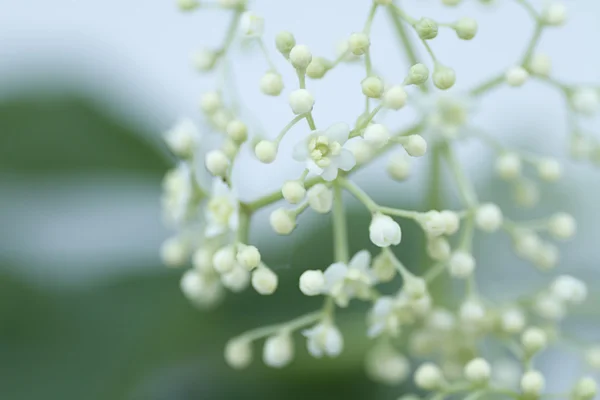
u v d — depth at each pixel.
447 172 0.23
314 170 0.18
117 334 0.22
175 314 0.23
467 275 0.20
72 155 0.23
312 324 0.22
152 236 0.23
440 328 0.21
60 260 0.23
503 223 0.21
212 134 0.20
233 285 0.19
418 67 0.19
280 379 0.22
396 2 0.21
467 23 0.19
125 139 0.24
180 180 0.21
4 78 0.24
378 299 0.19
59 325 0.22
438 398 0.20
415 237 0.23
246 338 0.20
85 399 0.22
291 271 0.23
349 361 0.22
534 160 0.21
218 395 0.22
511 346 0.21
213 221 0.19
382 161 0.24
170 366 0.22
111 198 0.23
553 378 0.23
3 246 0.23
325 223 0.23
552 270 0.24
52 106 0.24
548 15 0.20
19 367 0.22
